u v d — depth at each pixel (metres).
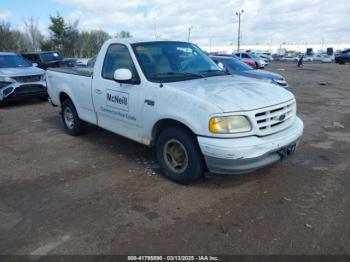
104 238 3.28
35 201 4.06
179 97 4.07
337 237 3.22
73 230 3.42
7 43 40.22
